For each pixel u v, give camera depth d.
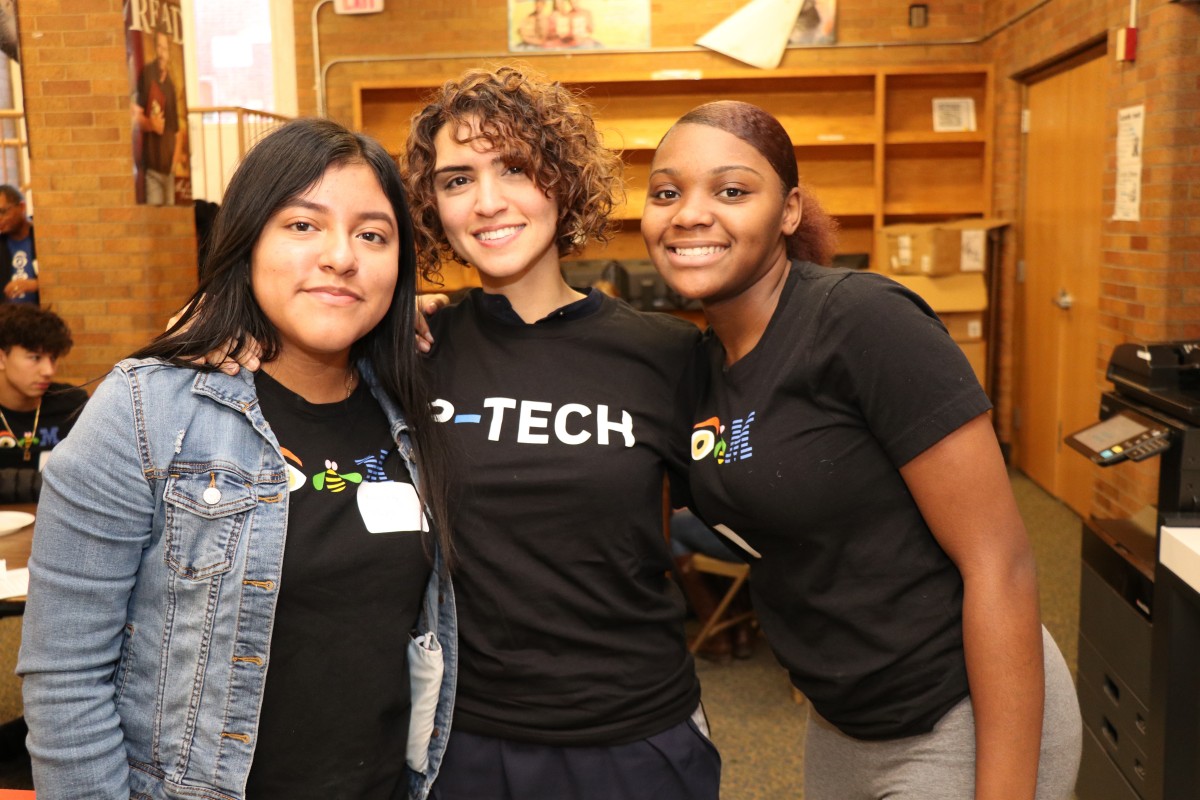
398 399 1.31
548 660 1.33
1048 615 3.81
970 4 6.66
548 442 1.34
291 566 1.16
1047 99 5.75
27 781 2.66
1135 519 2.29
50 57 4.65
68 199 4.72
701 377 1.44
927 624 1.26
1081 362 5.23
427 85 6.57
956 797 1.26
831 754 1.43
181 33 4.99
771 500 1.25
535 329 1.42
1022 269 6.18
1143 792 1.99
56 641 1.07
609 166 1.50
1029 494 5.70
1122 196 4.44
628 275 5.59
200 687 1.12
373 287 1.18
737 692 3.24
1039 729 1.21
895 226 6.07
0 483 2.88
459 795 1.37
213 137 7.35
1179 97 3.96
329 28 6.93
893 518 1.26
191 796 1.12
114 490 1.08
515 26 6.81
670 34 6.75
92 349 4.81
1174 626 1.83
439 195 1.41
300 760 1.18
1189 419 1.94
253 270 1.18
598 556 1.34
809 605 1.32
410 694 1.29
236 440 1.16
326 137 1.18
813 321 1.24
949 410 1.16
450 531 1.34
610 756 1.34
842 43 6.73
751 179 1.26
